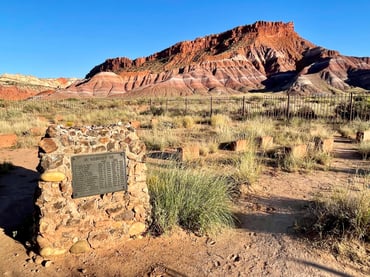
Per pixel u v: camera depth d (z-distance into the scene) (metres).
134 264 3.58
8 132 13.77
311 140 10.52
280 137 10.93
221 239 4.12
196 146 8.28
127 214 4.05
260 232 4.24
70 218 3.74
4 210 5.15
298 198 5.30
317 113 19.42
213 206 4.51
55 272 3.45
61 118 19.53
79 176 3.75
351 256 3.53
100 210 3.89
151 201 4.57
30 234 4.04
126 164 4.02
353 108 18.45
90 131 3.83
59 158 3.64
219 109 25.66
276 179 6.46
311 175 6.77
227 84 159.25
